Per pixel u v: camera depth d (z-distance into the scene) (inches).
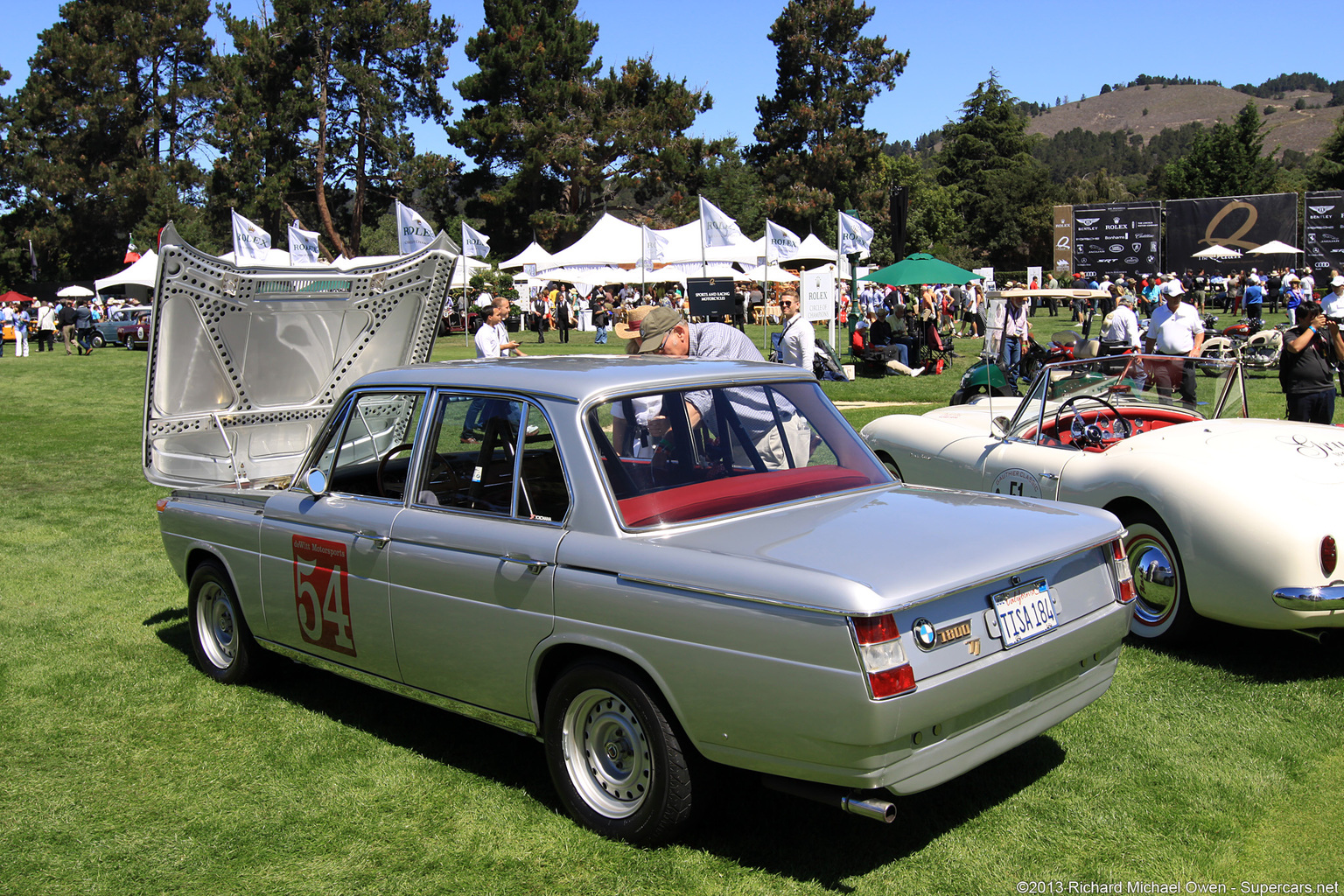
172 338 204.8
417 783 150.6
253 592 181.8
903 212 803.4
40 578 279.7
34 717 181.2
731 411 147.4
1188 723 158.4
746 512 135.6
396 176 2162.9
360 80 2039.9
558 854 127.7
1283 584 165.6
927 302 774.5
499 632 136.6
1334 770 141.1
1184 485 180.5
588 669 128.1
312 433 238.2
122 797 148.9
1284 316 1238.9
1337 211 1502.2
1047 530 131.0
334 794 147.6
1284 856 120.7
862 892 116.5
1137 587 194.5
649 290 1456.7
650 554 122.0
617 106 2281.0
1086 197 3809.1
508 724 140.9
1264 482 175.8
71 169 2479.1
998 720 119.6
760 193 2628.0
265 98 2073.1
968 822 131.6
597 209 2416.3
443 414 151.2
